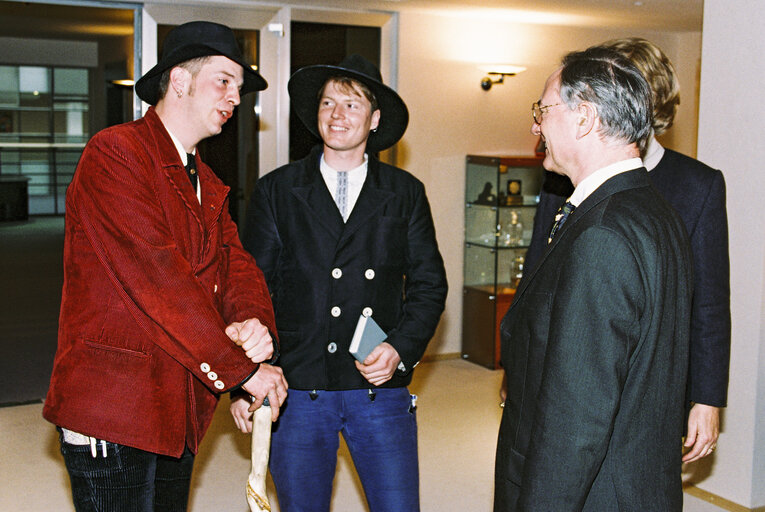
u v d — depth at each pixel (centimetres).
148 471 198
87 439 191
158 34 521
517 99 630
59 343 196
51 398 192
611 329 150
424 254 249
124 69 1189
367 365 225
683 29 652
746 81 342
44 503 365
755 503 354
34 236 1257
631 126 163
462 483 393
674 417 163
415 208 248
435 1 532
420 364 613
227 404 515
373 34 583
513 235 609
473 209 617
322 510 238
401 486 237
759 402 348
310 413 235
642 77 164
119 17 945
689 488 374
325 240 236
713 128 354
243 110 546
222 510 361
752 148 341
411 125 595
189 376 201
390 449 237
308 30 564
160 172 193
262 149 552
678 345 163
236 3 534
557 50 640
